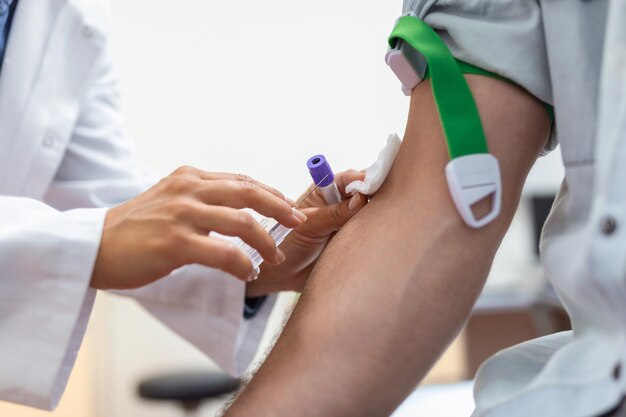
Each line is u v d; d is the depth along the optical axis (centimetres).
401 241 73
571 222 70
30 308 81
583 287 66
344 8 306
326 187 90
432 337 72
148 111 299
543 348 75
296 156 306
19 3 115
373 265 73
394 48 77
